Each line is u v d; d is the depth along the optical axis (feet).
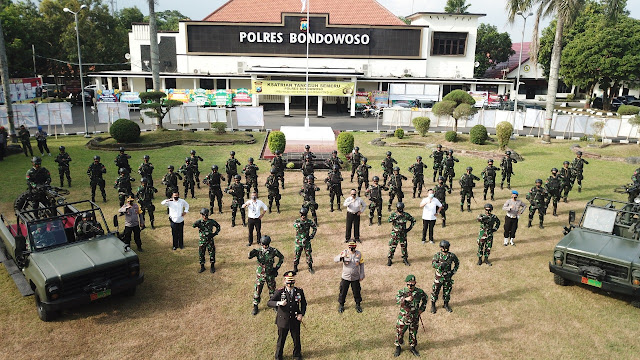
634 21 142.31
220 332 28.07
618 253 31.83
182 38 154.81
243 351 26.25
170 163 72.64
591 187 63.10
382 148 87.81
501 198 57.41
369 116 140.46
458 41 168.76
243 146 87.30
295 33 154.92
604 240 34.40
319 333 28.14
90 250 30.32
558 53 89.81
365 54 159.22
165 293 32.55
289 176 67.36
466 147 83.87
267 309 30.83
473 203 55.62
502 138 80.53
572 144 91.20
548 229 47.09
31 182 44.88
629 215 36.78
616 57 139.13
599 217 37.11
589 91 160.45
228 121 122.62
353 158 63.36
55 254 29.60
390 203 51.37
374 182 47.09
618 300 32.71
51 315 28.40
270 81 134.41
